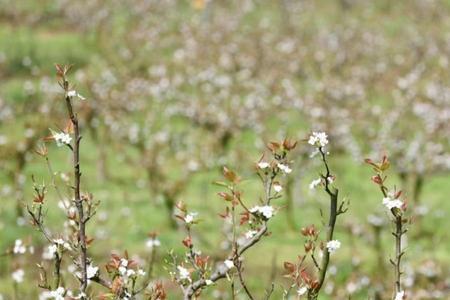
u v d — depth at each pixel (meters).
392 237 19.09
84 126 28.86
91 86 33.59
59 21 48.19
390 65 42.69
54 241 4.65
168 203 19.56
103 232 17.67
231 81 37.88
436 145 27.55
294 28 51.38
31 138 23.09
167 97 35.03
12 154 22.17
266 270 15.98
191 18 52.19
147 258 14.61
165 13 52.41
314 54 44.25
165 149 28.19
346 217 20.75
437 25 53.22
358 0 57.59
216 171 25.91
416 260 17.47
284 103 34.16
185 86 37.47
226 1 56.94
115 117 30.47
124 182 24.41
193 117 31.69
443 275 16.06
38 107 30.27
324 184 4.62
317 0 59.66
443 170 26.36
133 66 40.31
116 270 4.60
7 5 49.50
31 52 39.75
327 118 31.69
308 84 38.91
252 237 4.64
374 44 46.97
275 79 38.69
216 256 15.69
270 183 4.66
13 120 28.88
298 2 57.69
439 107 33.81
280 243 18.44
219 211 20.72
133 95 34.50
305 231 4.71
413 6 56.97
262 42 46.75
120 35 46.16
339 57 43.19
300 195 22.16
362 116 33.03
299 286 4.82
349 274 15.27
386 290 14.33
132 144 28.75
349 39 48.34
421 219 20.31
